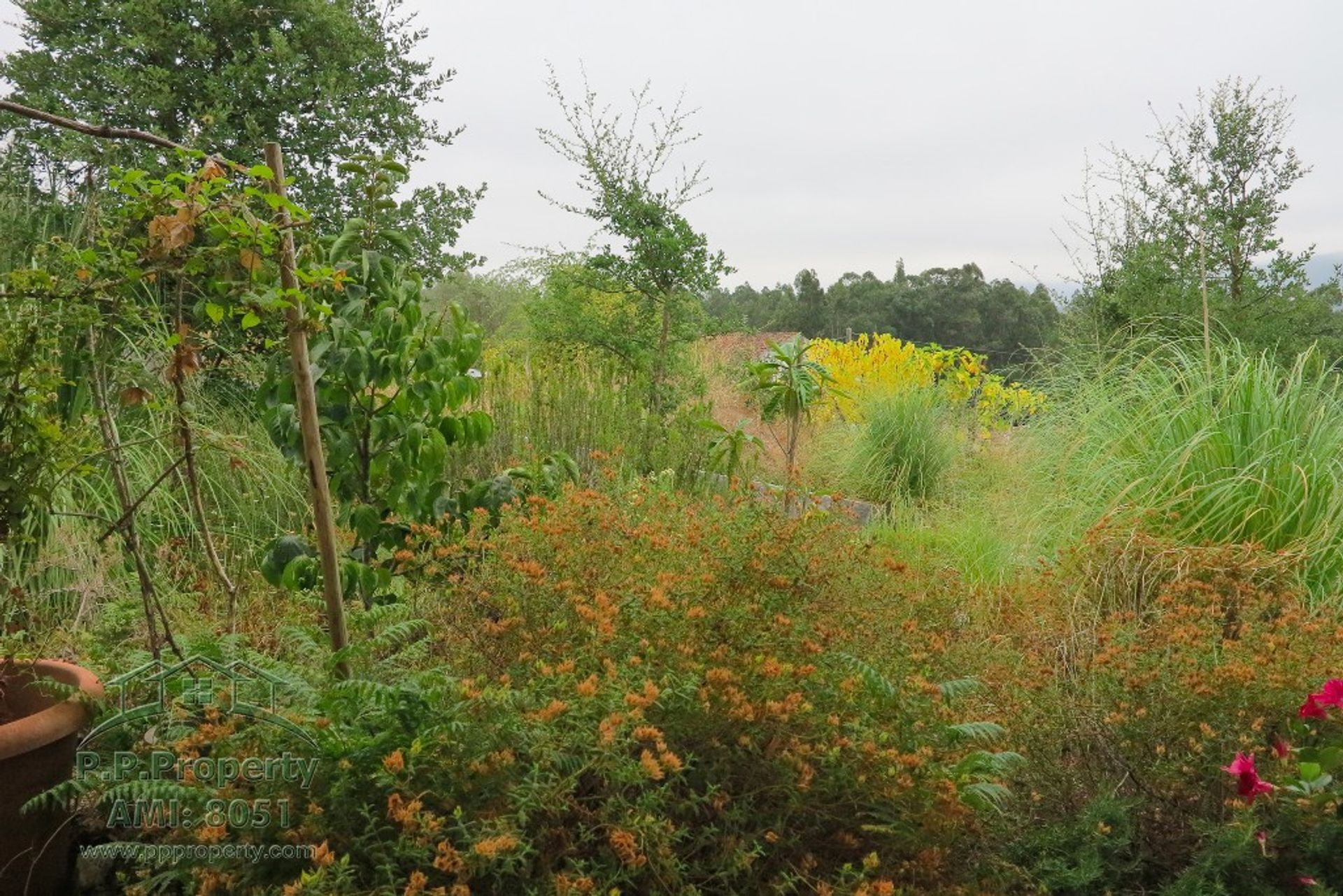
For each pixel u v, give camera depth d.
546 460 4.18
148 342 4.68
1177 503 4.64
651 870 2.02
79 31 7.39
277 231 2.51
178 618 3.62
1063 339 8.55
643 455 5.84
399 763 1.87
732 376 8.86
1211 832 2.35
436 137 8.30
